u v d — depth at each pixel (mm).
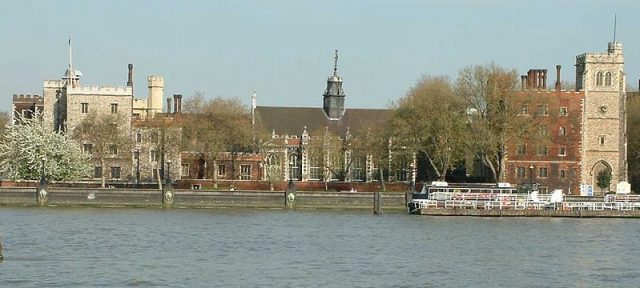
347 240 169000
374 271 133125
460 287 121750
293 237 173125
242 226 192750
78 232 175000
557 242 169375
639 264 142500
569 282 126250
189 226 191250
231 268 134250
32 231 175000
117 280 122938
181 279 124625
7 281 120625
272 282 123312
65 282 120688
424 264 140125
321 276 128250
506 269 136375
